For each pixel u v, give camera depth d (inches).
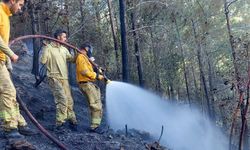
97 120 325.7
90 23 557.0
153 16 593.0
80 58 321.1
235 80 399.5
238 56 404.5
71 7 532.7
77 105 461.4
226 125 540.7
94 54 567.2
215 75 613.9
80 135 300.7
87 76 322.0
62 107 306.0
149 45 614.9
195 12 598.5
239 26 586.6
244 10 602.5
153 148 319.3
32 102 374.0
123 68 470.9
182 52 620.4
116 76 553.0
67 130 312.7
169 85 664.4
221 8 593.3
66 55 320.5
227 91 550.6
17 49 560.4
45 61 304.8
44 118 348.8
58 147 269.6
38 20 481.1
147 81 620.1
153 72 626.8
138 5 539.8
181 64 655.8
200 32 605.6
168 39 613.9
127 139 325.4
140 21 587.2
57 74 307.6
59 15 502.3
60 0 511.5
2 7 232.7
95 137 302.0
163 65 637.9
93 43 564.4
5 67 237.3
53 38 300.7
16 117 243.0
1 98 235.5
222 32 589.6
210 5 594.2
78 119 391.9
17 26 527.8
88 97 324.8
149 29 594.9
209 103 617.6
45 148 261.7
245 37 440.5
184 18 602.2
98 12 564.4
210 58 621.6
